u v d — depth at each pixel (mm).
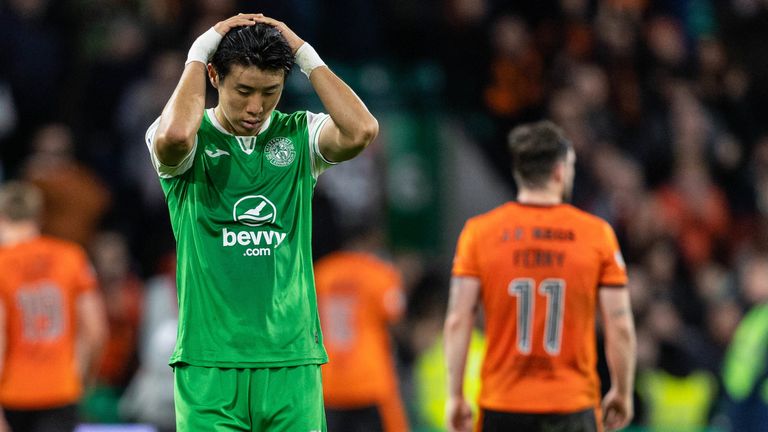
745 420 29875
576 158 47219
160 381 30453
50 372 27328
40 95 45094
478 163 49719
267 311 15078
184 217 15258
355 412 32969
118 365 37469
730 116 55031
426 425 36000
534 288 20078
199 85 14695
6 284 27062
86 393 34375
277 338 15078
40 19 46156
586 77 49688
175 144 14391
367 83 49062
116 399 35219
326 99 15156
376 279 33469
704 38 56969
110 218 43031
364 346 33188
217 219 15109
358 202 45969
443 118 49875
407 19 51375
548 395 19859
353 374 32906
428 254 47938
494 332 20250
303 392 15164
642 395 35719
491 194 49531
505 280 20188
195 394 14945
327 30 48719
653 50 53219
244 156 15250
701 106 53031
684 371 37312
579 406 19891
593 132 48406
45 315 27359
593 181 46938
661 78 52688
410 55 51594
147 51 45031
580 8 52500
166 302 32219
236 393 14945
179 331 15234
